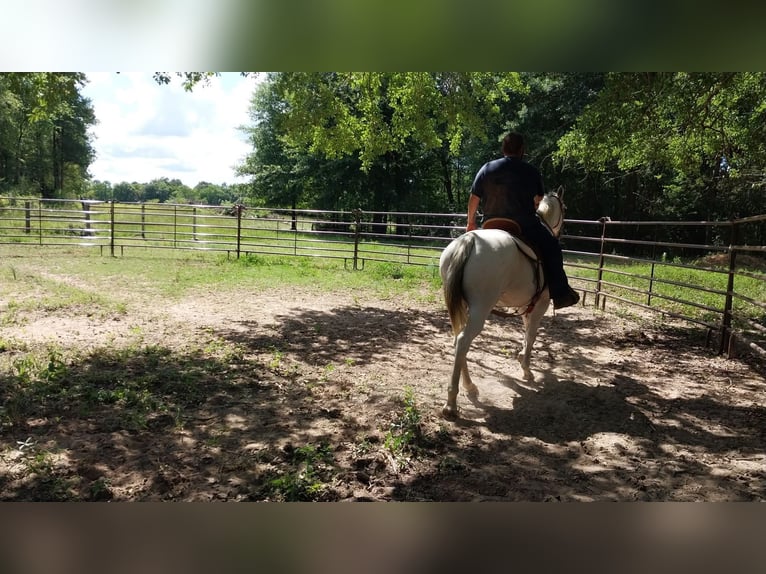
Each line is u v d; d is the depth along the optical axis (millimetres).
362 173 31250
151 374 5176
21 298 8555
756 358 6504
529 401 4855
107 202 14398
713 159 15195
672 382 5535
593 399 4930
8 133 38812
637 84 9039
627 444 3980
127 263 13273
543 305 5098
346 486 3252
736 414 4625
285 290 10594
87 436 3838
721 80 8953
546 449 3867
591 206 29125
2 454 3518
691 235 28047
